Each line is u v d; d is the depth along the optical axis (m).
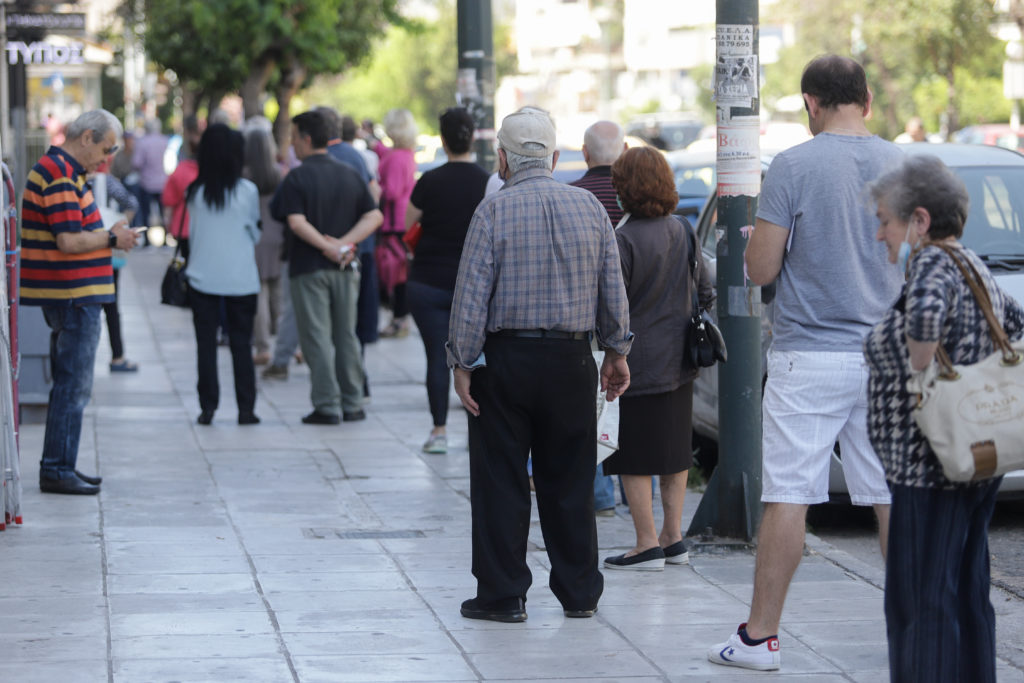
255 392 30.78
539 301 16.19
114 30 84.62
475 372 16.53
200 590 17.89
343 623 16.64
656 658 15.56
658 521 22.69
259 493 23.88
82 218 22.39
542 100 171.62
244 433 29.59
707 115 181.12
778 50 127.69
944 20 100.38
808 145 15.02
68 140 22.33
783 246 14.98
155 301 55.03
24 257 22.47
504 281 16.20
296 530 21.33
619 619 17.06
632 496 19.22
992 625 13.03
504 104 154.12
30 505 22.50
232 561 19.38
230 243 29.92
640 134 101.25
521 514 16.75
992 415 11.86
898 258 12.84
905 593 12.62
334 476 25.42
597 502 22.88
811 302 14.87
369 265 39.28
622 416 18.98
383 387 36.84
